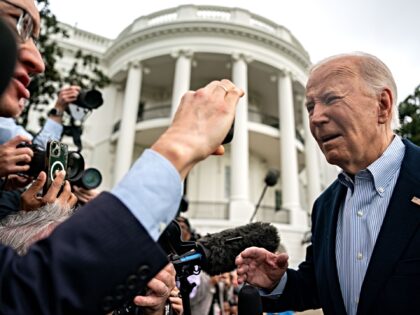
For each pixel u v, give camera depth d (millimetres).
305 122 19422
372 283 1292
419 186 1353
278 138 17953
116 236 650
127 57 18094
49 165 1802
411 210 1321
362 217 1473
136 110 17219
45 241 642
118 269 635
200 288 3314
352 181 1563
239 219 14406
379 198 1450
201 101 841
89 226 646
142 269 661
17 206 2271
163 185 723
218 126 815
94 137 18625
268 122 19234
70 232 638
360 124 1387
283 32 19062
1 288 589
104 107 19109
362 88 1407
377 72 1448
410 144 1563
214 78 19172
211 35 17234
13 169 1841
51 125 3273
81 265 608
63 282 593
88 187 2490
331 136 1431
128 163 16328
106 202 681
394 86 1516
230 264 1658
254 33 17375
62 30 8805
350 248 1474
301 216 15883
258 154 19797
